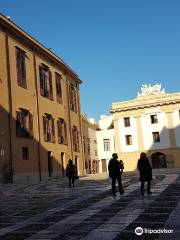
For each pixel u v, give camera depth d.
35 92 37.09
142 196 15.48
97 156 69.94
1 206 16.00
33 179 34.38
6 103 31.34
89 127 66.12
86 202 15.05
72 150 46.28
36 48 38.16
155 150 62.62
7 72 32.03
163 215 10.48
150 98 63.69
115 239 8.02
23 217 12.27
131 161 63.47
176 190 17.14
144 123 63.59
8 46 32.69
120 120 64.94
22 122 34.00
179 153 61.53
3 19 31.45
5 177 29.92
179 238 7.81
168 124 62.44
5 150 30.39
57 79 43.88
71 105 48.38
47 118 39.56
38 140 36.41
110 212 11.74
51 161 39.28
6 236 9.12
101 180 30.66
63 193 20.27
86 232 8.92
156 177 28.08
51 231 9.36
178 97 62.25
